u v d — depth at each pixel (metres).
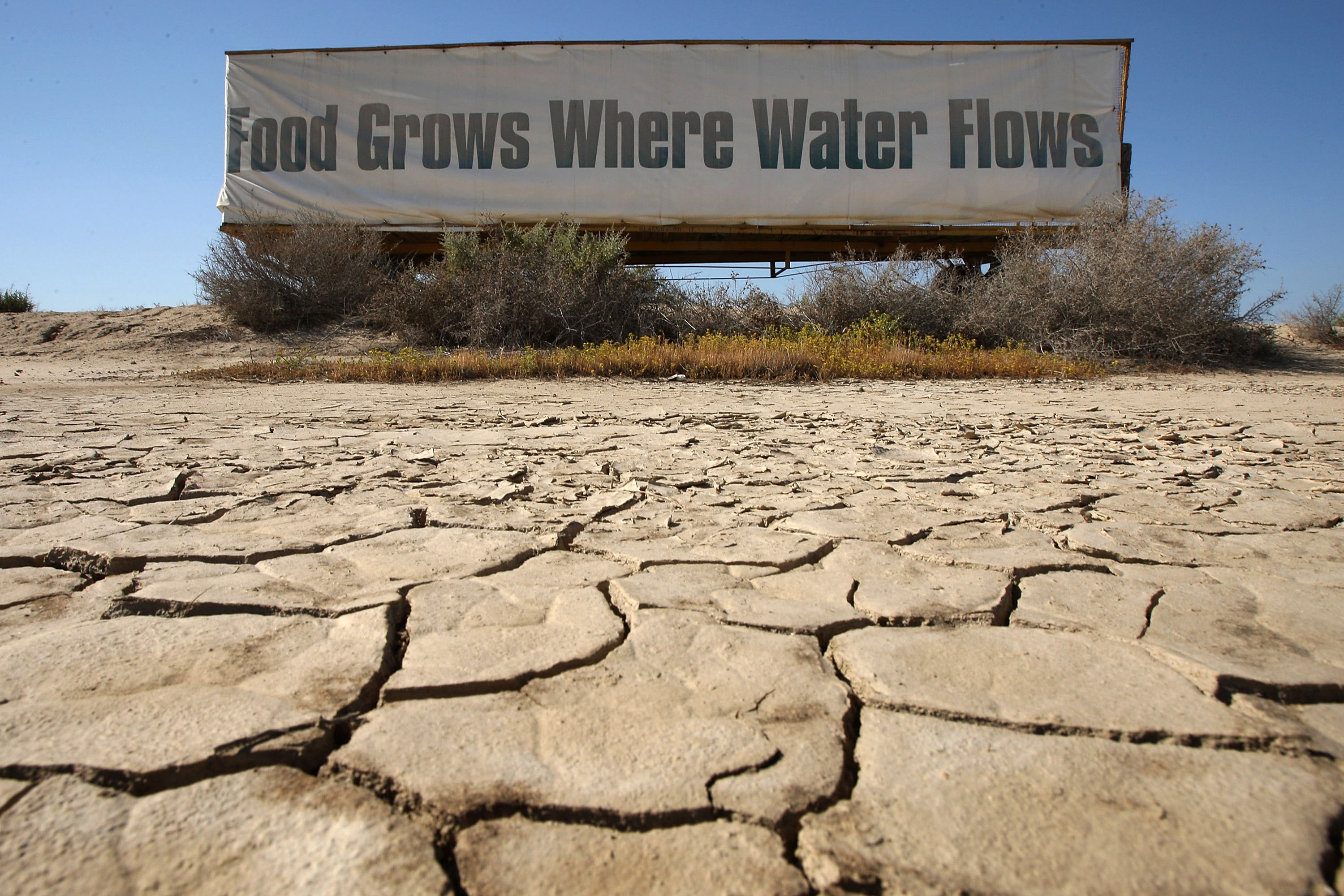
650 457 4.38
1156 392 9.42
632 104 15.55
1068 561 2.47
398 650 1.80
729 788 1.26
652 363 11.34
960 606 2.06
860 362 11.63
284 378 10.75
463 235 15.30
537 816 1.19
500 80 15.48
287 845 1.12
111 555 2.36
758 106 15.58
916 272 15.57
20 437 4.95
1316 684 1.62
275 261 14.95
